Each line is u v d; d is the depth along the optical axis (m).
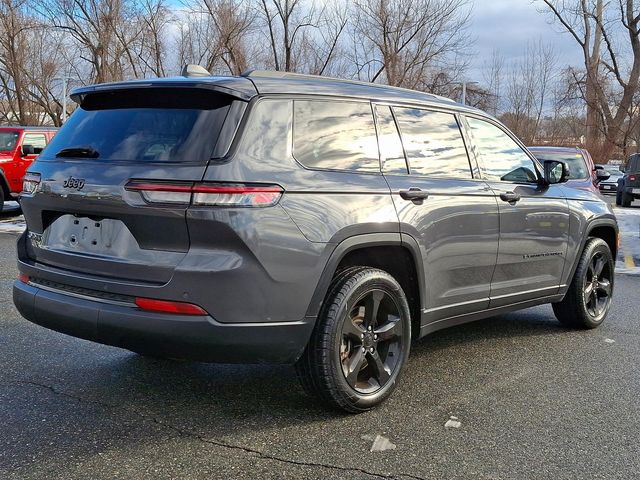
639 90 33.38
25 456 3.01
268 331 3.19
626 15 33.34
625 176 20.80
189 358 3.18
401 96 4.12
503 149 4.81
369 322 3.64
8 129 14.06
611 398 3.97
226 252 3.07
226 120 3.19
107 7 24.83
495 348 5.06
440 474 2.95
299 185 3.29
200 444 3.19
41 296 3.50
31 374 4.12
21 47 29.39
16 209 14.73
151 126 3.36
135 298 3.17
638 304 6.87
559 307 5.68
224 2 22.50
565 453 3.19
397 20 21.27
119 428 3.35
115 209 3.20
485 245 4.38
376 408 3.72
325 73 22.03
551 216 5.03
